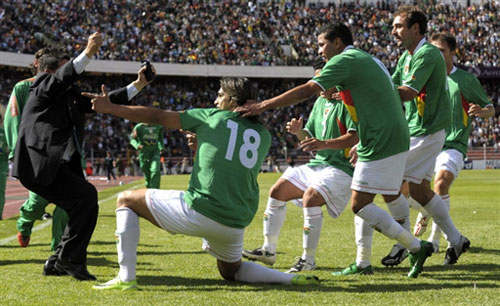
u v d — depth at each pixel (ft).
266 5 218.59
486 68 199.11
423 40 23.73
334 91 24.45
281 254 28.53
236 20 209.36
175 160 177.68
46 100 21.54
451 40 30.19
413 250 21.58
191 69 191.72
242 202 19.11
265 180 124.67
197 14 206.90
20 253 29.14
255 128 19.60
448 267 24.40
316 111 25.76
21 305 17.35
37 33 177.99
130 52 189.78
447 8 219.61
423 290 19.33
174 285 20.36
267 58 200.13
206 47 199.00
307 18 216.54
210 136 19.01
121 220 19.34
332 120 24.59
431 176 25.62
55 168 21.11
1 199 39.78
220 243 19.47
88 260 26.68
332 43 22.20
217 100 20.10
